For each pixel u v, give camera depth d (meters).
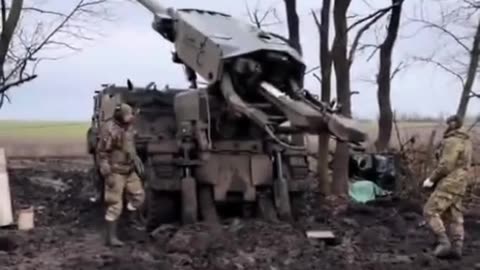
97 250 11.12
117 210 11.41
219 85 12.34
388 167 17.73
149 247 11.18
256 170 12.59
